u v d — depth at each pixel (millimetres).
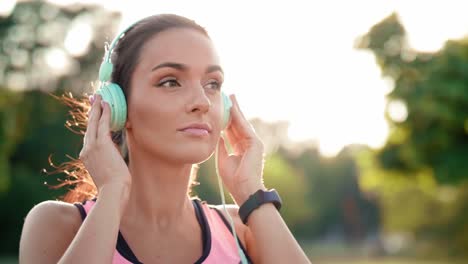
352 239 89875
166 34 2652
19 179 42250
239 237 2912
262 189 2861
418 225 50781
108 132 2631
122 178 2576
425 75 24438
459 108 23953
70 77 43844
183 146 2598
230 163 2947
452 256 48375
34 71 41969
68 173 3076
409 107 24438
